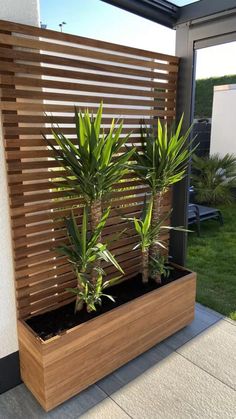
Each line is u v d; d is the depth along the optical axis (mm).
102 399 1812
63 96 1788
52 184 1800
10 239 1749
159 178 2180
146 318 2121
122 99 2113
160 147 2113
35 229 1800
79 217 1979
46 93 1710
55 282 1960
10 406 1774
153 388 1887
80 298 1875
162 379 1949
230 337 2342
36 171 1771
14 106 1594
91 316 1872
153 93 2320
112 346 1945
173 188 2750
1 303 1789
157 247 2402
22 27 1557
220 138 5742
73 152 1702
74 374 1778
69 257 1838
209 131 5914
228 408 1749
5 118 1575
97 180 1737
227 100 5535
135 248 2246
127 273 2418
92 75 1904
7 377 1885
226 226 5047
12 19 1578
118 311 1929
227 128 5605
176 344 2268
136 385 1907
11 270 1791
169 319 2303
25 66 1606
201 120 5867
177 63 2459
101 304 2000
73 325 1793
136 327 2068
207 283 3256
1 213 1688
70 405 1775
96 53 1894
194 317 2566
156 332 2225
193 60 2416
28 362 1797
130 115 2195
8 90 1567
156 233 2223
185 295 2387
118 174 1844
